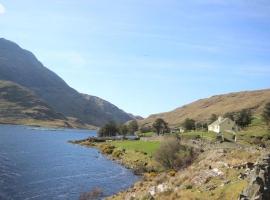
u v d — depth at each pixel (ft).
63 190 243.81
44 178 285.43
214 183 148.56
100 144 614.75
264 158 131.23
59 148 556.92
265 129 476.54
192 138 396.37
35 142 642.22
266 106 543.80
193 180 160.56
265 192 107.55
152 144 457.68
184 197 142.82
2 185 248.73
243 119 558.56
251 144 326.65
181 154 268.00
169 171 246.68
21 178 280.31
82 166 359.66
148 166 323.37
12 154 431.43
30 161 379.96
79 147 593.83
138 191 191.52
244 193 112.37
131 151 427.74
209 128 572.51
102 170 334.85
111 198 202.08
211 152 223.51
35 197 221.66
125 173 318.24
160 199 152.15
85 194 229.45
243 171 150.20
